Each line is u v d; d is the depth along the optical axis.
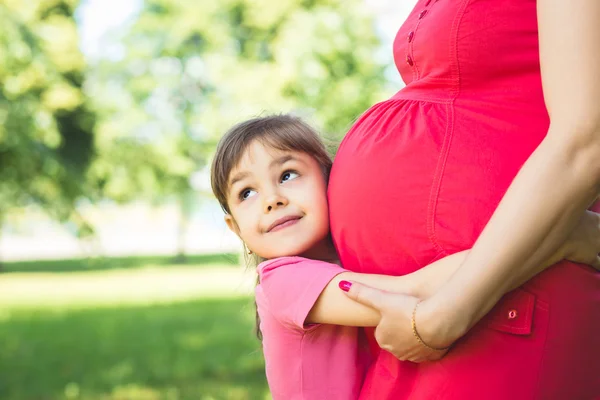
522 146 1.20
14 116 17.70
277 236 1.52
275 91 20.81
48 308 14.11
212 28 24.66
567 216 1.06
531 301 1.16
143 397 6.09
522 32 1.21
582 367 1.18
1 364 7.98
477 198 1.20
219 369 7.15
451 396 1.20
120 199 28.84
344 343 1.45
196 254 37.50
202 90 27.23
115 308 13.80
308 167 1.57
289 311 1.38
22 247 44.78
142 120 25.94
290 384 1.43
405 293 1.21
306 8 23.06
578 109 1.03
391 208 1.29
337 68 21.14
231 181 1.58
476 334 1.18
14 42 16.83
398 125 1.34
